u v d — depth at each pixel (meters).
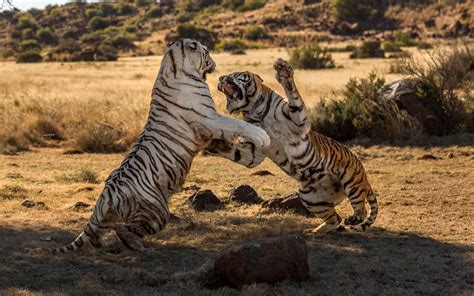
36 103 29.03
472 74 27.64
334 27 142.38
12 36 169.38
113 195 9.97
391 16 147.88
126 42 126.94
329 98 28.83
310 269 9.61
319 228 11.99
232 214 13.29
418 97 23.94
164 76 10.45
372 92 24.98
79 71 62.75
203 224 12.30
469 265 9.87
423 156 20.17
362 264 9.91
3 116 25.70
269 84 39.34
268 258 8.78
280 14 160.38
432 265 9.86
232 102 11.08
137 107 26.95
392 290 8.75
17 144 22.66
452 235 11.73
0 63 91.56
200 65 10.57
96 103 30.19
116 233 10.47
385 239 11.48
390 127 23.00
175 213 13.29
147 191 10.10
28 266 9.66
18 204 13.62
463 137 22.89
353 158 11.67
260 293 8.38
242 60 78.94
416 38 124.50
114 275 9.18
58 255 10.11
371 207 12.02
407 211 13.56
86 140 22.67
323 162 11.28
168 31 156.12
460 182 16.52
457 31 126.75
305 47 65.50
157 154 10.24
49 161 20.20
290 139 10.88
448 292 8.69
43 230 11.71
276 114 10.85
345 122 23.69
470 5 142.12
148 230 10.22
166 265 9.84
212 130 10.37
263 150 11.00
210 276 8.97
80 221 12.39
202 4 191.62
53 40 165.12
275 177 17.67
